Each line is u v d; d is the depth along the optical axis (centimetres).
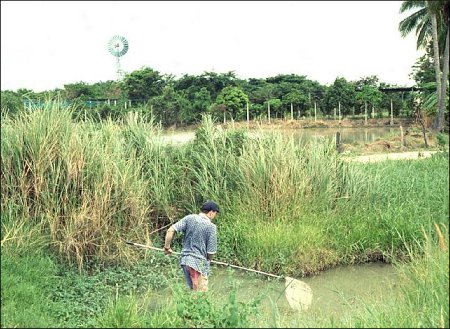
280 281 851
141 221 898
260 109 5634
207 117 1151
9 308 563
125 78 5584
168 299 744
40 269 703
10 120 859
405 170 1345
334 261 917
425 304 596
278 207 995
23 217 782
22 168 816
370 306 677
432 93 4162
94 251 837
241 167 1036
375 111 6178
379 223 995
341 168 1139
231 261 922
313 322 585
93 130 955
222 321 552
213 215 759
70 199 828
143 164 1035
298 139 1170
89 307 682
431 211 958
